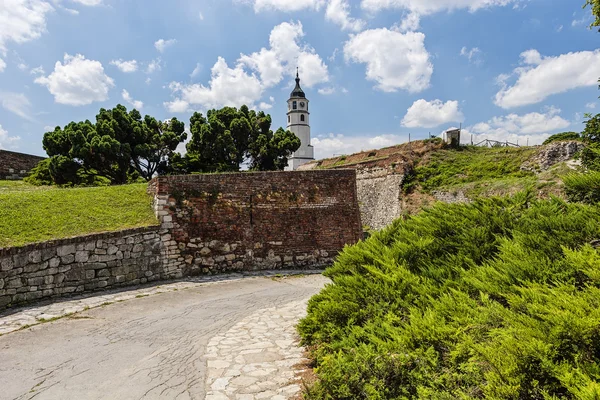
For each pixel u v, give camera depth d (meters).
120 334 6.46
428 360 3.25
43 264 8.77
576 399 2.29
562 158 23.02
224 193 13.48
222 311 8.12
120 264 10.48
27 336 6.32
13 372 4.85
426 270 4.86
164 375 4.73
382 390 3.27
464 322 3.40
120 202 12.82
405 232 5.84
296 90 61.44
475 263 4.61
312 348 5.25
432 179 27.94
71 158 20.38
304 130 61.31
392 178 29.84
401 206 27.47
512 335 2.85
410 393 3.21
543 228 4.42
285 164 31.12
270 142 29.20
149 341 6.09
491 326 3.23
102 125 21.84
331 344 4.50
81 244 9.58
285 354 5.46
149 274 11.26
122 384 4.47
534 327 2.79
